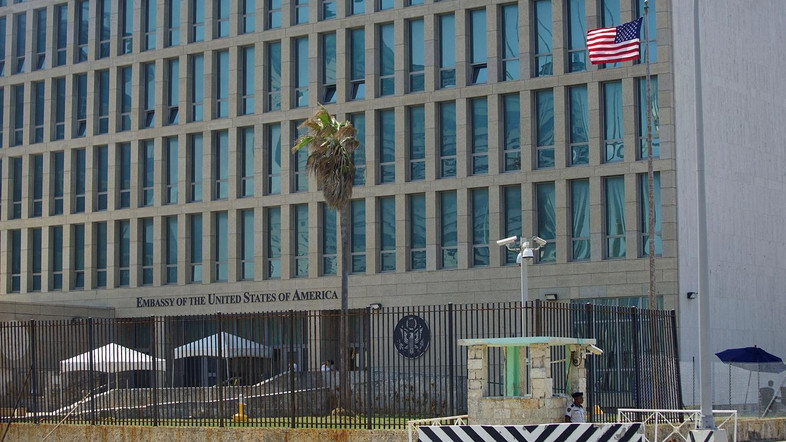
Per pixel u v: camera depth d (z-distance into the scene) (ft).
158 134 184.75
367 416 89.04
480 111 161.79
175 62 186.29
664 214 148.56
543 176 155.43
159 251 183.01
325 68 173.58
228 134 179.63
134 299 184.34
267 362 103.14
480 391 78.59
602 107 153.89
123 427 94.79
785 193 175.11
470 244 160.15
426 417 89.66
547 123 157.38
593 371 86.07
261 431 88.84
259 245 175.32
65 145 193.77
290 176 173.68
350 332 108.47
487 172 160.15
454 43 163.94
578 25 156.76
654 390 93.20
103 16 194.49
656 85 151.33
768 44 174.91
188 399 99.04
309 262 171.12
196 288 179.11
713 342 151.94
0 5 203.72
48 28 198.08
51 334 102.22
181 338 108.37
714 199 156.46
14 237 200.03
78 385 102.22
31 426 99.50
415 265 164.35
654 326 95.50
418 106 165.78
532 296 154.30
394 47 167.12
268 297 173.27
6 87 200.85
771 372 127.85
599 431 60.64
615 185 152.66
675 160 149.07
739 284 160.04
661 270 147.33
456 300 159.33
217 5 183.21
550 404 76.89
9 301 178.70
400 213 164.25
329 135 143.33
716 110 159.43
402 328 91.30
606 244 152.35
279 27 176.65
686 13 155.02
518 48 159.53
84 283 189.88
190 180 182.50
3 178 200.03
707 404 73.00
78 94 195.42
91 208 190.29
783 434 105.91
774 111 174.40
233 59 179.42
